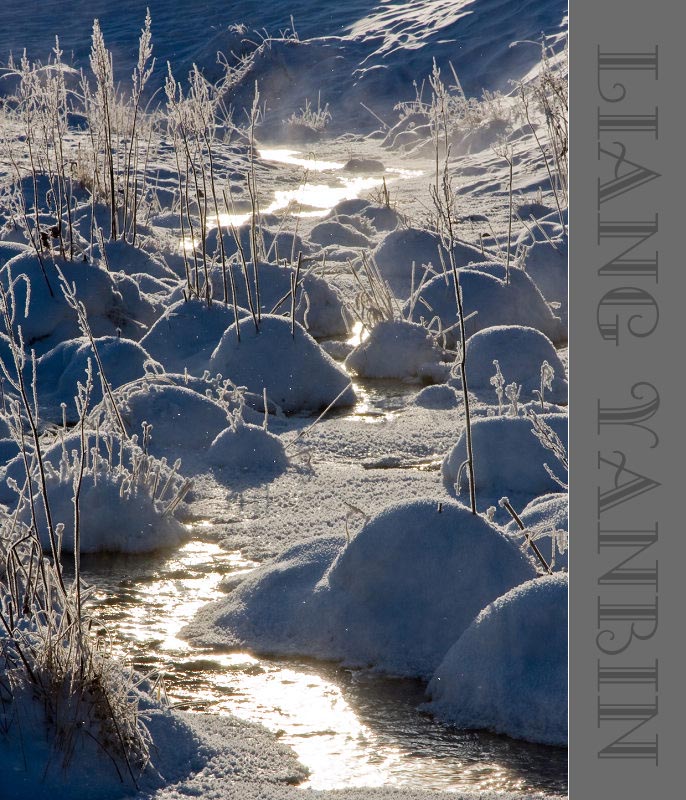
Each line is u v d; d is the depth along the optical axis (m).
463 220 25.56
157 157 33.88
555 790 5.66
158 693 6.33
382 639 7.26
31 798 5.37
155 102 56.97
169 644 7.47
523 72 56.97
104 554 9.16
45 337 15.48
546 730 6.23
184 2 78.94
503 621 6.58
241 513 10.00
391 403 13.87
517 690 6.39
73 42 70.25
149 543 9.24
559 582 6.67
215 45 66.31
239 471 11.09
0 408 12.09
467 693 6.54
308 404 13.76
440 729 6.36
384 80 60.91
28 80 19.77
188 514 9.95
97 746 5.62
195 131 17.53
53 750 5.56
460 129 45.31
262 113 60.34
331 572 7.70
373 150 50.03
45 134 20.02
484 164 36.00
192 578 8.66
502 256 20.55
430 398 13.81
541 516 8.78
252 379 13.68
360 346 15.51
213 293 16.69
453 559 7.38
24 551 7.20
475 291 16.92
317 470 11.19
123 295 16.44
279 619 7.62
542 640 6.51
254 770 5.78
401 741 6.21
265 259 18.59
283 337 13.95
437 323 16.66
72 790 5.43
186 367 14.48
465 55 61.59
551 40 58.44
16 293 15.52
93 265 16.27
